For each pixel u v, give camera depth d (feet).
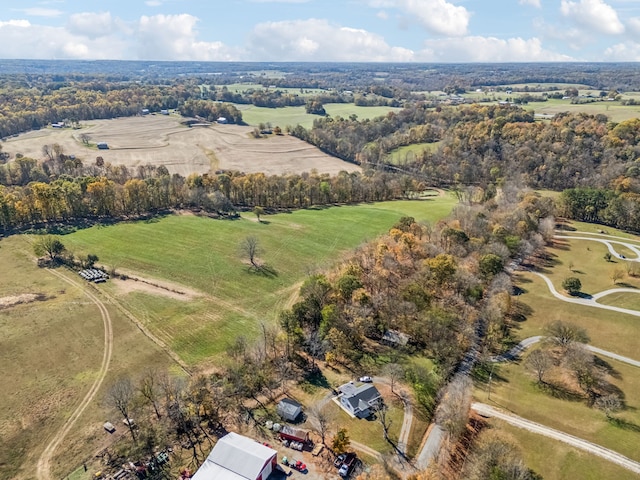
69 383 265.54
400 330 320.09
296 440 223.30
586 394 263.08
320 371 282.97
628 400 257.75
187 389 252.83
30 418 238.68
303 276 411.95
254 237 460.14
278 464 210.79
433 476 190.29
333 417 241.35
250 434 230.27
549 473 208.64
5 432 229.25
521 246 437.99
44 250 421.59
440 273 349.61
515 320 344.08
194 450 220.43
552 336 309.01
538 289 391.24
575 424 239.50
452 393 257.96
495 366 291.17
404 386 268.00
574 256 456.04
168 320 334.85
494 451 209.46
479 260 388.78
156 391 253.65
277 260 442.91
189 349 301.63
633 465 212.84
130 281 391.45
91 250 446.19
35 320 326.24
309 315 313.32
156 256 440.86
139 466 209.36
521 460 210.18
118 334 314.96
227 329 325.42
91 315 336.29
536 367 276.41
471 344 310.45
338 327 299.38
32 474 205.77
